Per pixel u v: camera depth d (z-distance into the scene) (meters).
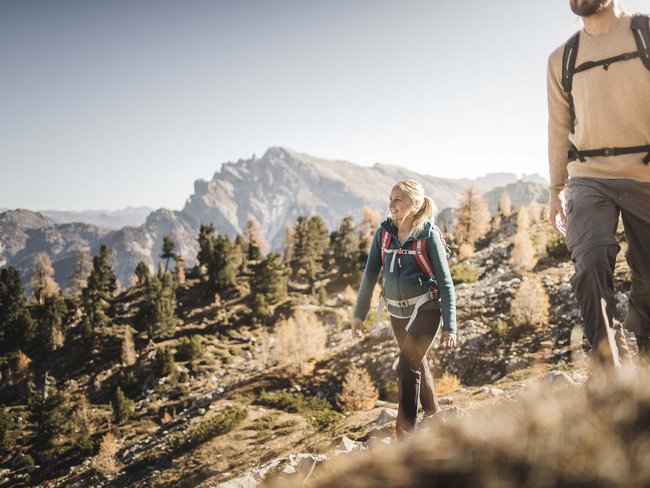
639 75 2.67
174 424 30.80
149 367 68.38
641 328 2.77
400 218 3.97
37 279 133.25
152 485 15.57
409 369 3.91
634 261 2.76
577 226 2.73
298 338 35.75
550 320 21.78
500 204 76.50
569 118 3.06
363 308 4.32
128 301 110.81
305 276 98.75
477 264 42.66
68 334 93.12
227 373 59.25
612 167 2.74
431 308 3.91
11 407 73.38
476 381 20.02
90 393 68.44
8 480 46.25
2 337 94.50
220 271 97.12
